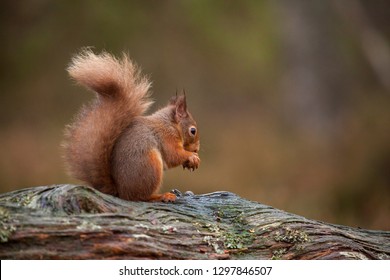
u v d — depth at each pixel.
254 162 16.30
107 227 4.97
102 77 5.91
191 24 21.41
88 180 5.96
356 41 21.25
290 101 21.06
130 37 21.02
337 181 14.84
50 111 20.53
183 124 6.75
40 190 5.19
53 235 4.82
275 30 21.58
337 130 19.72
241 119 20.44
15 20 21.62
